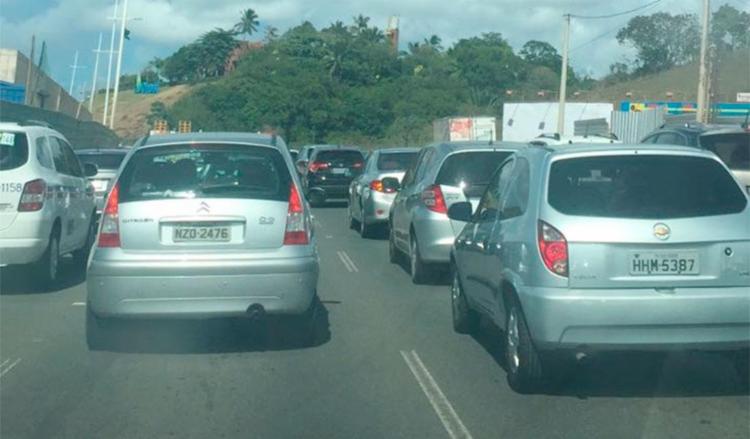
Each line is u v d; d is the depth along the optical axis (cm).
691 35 6725
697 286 611
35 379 708
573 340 612
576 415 617
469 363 757
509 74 7256
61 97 4250
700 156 647
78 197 1214
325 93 6219
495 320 723
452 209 824
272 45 7156
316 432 586
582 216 618
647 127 3441
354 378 712
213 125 6188
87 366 745
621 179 634
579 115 4434
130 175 763
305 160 2709
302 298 759
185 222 745
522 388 662
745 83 5122
